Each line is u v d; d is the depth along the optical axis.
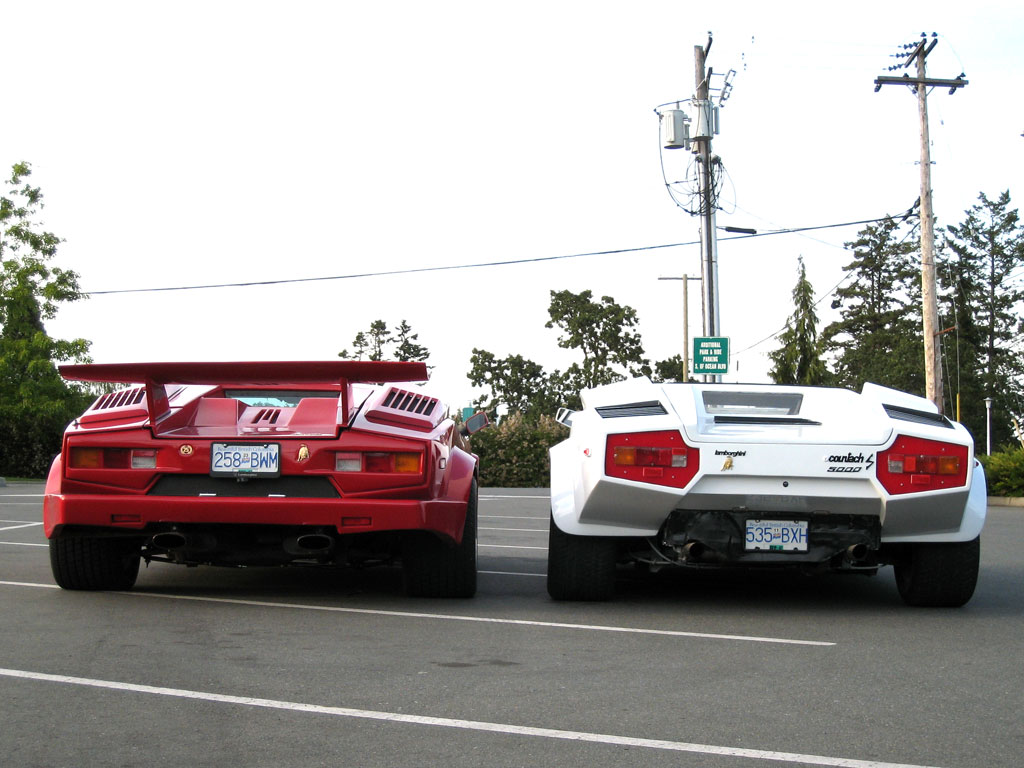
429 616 5.43
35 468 27.22
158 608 5.52
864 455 5.36
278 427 5.48
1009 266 63.97
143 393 5.83
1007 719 3.60
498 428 27.59
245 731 3.36
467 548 5.87
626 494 5.43
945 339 59.56
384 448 5.34
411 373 5.26
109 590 6.07
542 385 55.31
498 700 3.77
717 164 22.98
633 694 3.88
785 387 6.20
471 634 4.96
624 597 6.20
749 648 4.74
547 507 14.73
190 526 5.46
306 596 6.04
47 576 6.71
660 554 5.67
